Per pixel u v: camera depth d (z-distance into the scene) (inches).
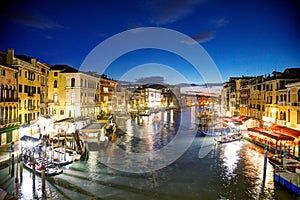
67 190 770.2
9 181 818.8
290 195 740.7
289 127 1314.0
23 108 1407.5
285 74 1530.5
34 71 1565.0
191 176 911.7
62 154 1093.8
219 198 724.7
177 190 783.7
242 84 2417.6
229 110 2783.0
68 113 2053.4
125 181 855.1
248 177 896.9
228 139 1571.1
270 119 1582.2
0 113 1136.2
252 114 1974.7
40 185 799.1
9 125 1197.7
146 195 744.3
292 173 809.5
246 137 1592.0
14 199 679.7
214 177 898.7
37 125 1523.1
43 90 1798.7
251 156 1190.9
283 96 1409.9
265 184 828.0
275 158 1003.3
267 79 1704.0
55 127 1753.2
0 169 916.0
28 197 715.4
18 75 1343.5
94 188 789.2
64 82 2065.7
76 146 1251.2
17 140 1279.5
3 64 1179.3
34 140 1016.9
